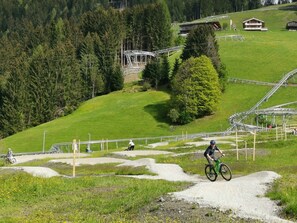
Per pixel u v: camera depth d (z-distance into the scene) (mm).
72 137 107938
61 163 50344
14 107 126938
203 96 114188
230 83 140000
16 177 33156
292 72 141625
